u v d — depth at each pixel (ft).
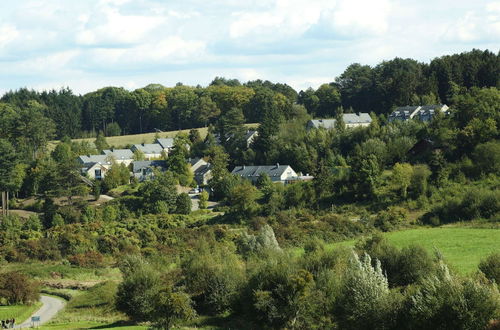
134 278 214.28
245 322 191.11
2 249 366.63
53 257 359.05
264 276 188.55
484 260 198.80
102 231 393.50
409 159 440.04
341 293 167.53
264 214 391.65
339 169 426.92
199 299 213.05
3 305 252.83
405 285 191.83
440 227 324.60
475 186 367.25
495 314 138.41
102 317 222.28
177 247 348.59
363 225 340.39
